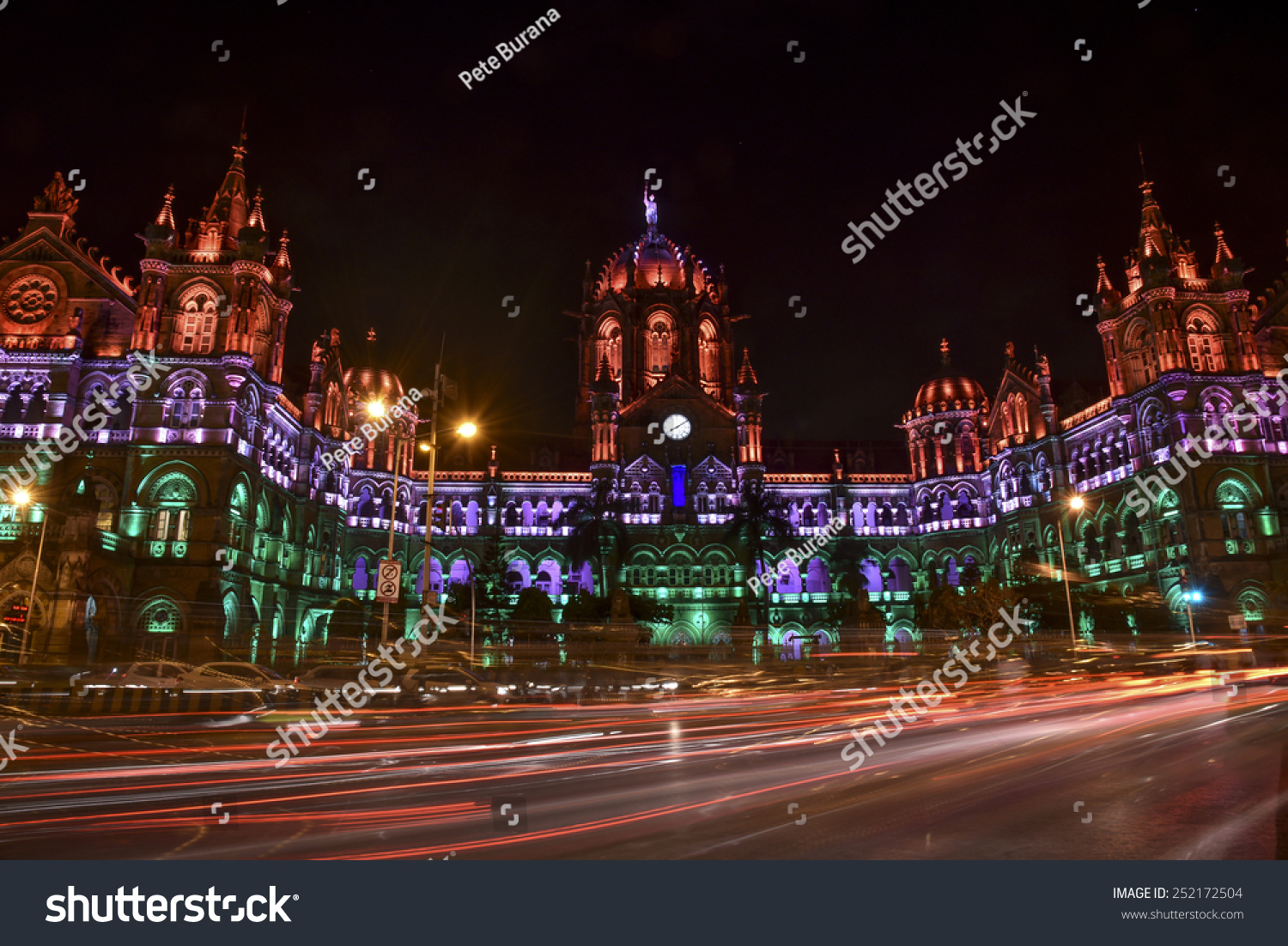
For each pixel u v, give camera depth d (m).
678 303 107.12
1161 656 45.69
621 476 92.00
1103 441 76.94
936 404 95.44
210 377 63.91
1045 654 51.47
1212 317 72.19
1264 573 64.75
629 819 13.53
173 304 66.06
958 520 91.25
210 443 62.19
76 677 37.47
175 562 59.41
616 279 111.38
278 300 71.50
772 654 70.56
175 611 58.75
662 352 105.81
